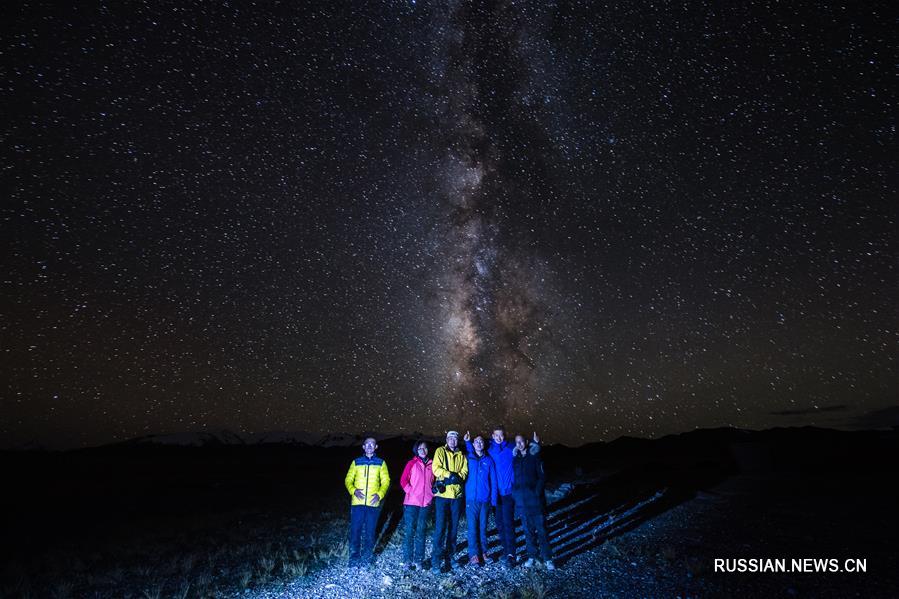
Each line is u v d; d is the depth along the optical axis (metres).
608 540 8.55
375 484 7.57
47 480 23.17
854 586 5.92
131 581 6.85
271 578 6.93
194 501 16.20
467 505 7.42
